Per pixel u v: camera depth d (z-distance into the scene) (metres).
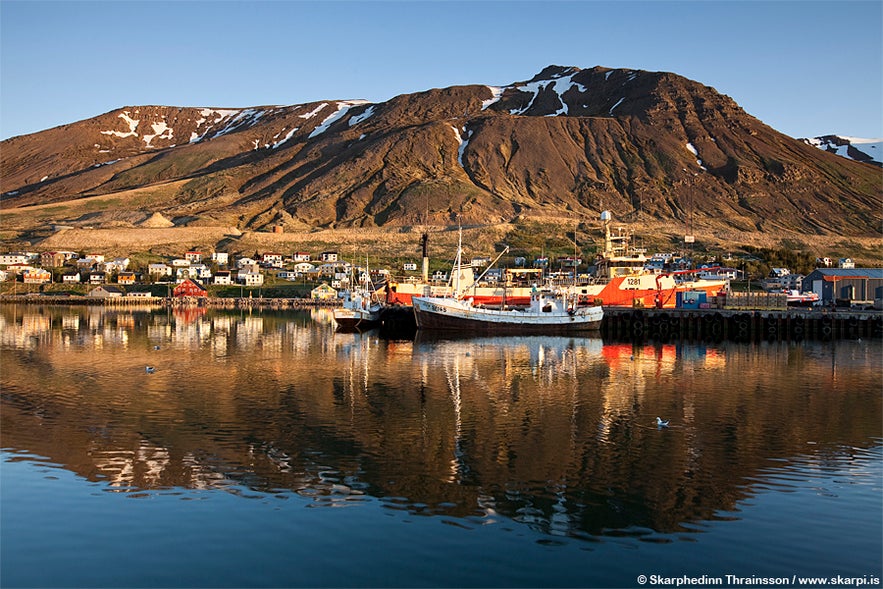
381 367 65.56
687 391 53.03
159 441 36.75
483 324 103.69
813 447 36.44
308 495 28.75
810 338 101.62
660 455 34.69
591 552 23.91
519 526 25.86
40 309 172.88
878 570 22.88
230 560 23.14
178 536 24.80
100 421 41.31
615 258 131.12
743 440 37.78
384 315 114.06
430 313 105.00
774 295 129.62
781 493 29.38
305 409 45.22
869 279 137.38
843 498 28.83
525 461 33.53
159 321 130.62
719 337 103.06
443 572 22.47
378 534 25.02
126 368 63.97
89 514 26.64
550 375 61.09
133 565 22.81
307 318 145.25
